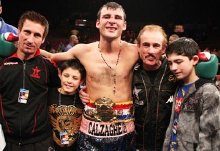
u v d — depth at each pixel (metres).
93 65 2.61
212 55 2.36
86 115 2.60
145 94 2.53
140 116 2.56
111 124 2.54
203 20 19.28
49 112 2.62
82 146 2.59
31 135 2.42
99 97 2.57
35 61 2.49
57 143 2.62
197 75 2.36
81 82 2.67
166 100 2.52
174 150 2.34
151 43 2.46
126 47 2.64
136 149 2.61
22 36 2.41
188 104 2.29
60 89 2.66
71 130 2.63
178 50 2.28
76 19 17.41
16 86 2.41
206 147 2.15
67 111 2.62
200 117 2.21
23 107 2.40
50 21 18.84
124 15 2.59
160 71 2.56
